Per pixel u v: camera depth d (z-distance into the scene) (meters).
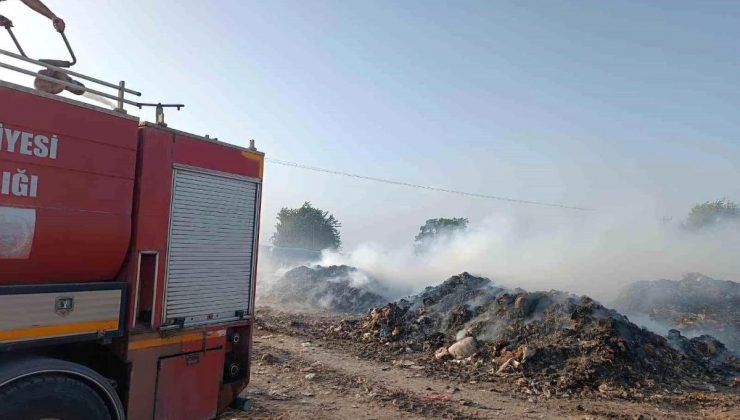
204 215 4.84
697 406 8.33
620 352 10.18
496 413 7.38
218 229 5.00
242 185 5.30
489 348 11.31
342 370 9.39
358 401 7.49
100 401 3.77
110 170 3.99
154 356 4.33
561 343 10.79
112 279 4.11
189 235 4.68
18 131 3.43
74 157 3.74
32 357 3.50
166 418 4.43
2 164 3.33
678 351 11.48
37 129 3.53
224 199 5.08
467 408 7.54
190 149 4.71
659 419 7.41
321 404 7.18
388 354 11.33
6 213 3.32
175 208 4.55
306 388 7.97
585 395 8.67
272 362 9.53
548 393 8.64
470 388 8.78
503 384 9.20
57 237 3.59
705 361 11.20
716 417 7.64
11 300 3.34
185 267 4.63
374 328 13.54
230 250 5.14
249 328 5.44
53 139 3.62
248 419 6.29
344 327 13.95
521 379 9.38
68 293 3.66
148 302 4.29
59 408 3.48
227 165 5.11
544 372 9.86
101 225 3.88
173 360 4.50
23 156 3.44
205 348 4.82
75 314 3.70
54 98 3.65
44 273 3.59
